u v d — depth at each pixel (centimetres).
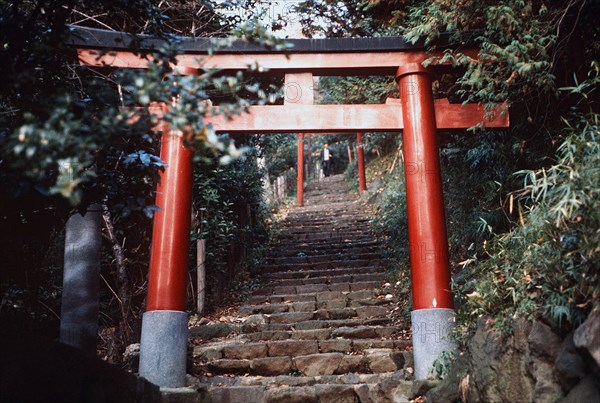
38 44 281
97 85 298
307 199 1493
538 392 310
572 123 496
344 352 550
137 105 300
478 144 616
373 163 1522
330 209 1282
